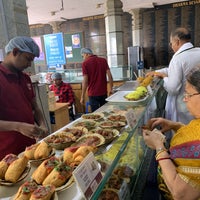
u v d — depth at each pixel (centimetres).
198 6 557
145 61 643
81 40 552
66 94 394
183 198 67
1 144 137
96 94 320
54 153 92
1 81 132
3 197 70
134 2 542
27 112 145
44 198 59
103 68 316
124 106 163
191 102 76
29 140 146
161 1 552
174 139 81
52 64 532
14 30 233
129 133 107
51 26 750
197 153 67
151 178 142
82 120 140
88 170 64
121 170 107
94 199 61
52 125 303
